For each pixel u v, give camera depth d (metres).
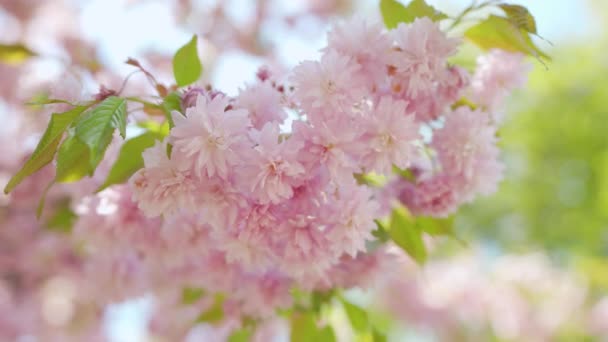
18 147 1.22
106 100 0.72
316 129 0.75
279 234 0.77
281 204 0.76
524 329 2.17
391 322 2.24
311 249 0.77
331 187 0.77
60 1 1.85
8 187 0.73
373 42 0.77
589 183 2.57
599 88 2.64
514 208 2.64
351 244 0.77
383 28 0.82
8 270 1.58
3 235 1.42
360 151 0.75
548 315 2.19
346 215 0.76
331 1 2.13
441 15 0.80
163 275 0.96
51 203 1.12
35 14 1.83
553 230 2.57
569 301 2.19
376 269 0.86
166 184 0.73
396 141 0.76
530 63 0.85
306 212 0.76
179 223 0.85
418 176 0.86
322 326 0.94
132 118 0.87
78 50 1.64
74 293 1.71
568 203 2.59
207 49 1.93
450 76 0.80
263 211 0.75
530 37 0.80
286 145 0.74
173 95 0.76
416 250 0.89
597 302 2.23
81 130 0.70
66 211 1.04
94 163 0.70
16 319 1.75
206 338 1.67
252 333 0.94
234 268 0.87
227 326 1.01
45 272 1.52
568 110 2.64
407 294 2.20
